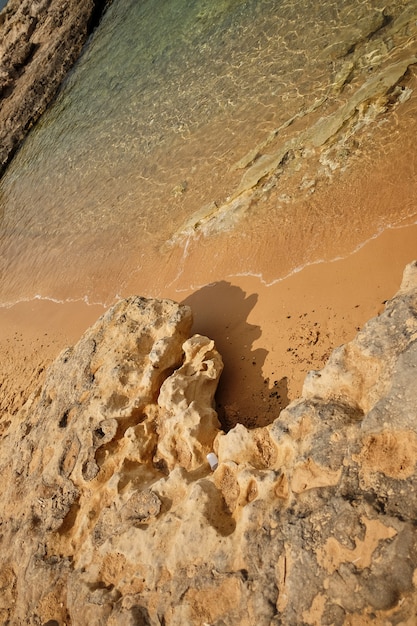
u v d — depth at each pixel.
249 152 12.85
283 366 8.07
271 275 9.58
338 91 12.02
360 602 4.28
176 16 20.41
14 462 9.19
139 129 17.81
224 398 8.25
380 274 8.07
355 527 4.57
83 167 19.17
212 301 10.07
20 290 16.75
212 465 6.73
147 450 7.55
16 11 32.53
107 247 14.59
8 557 7.86
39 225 18.75
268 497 5.49
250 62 15.45
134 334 9.16
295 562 4.81
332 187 10.03
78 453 8.01
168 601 5.48
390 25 12.24
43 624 6.62
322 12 14.25
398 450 4.74
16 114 26.20
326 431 5.37
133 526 6.38
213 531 5.62
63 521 7.53
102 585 6.33
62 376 9.76
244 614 4.95
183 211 13.14
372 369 5.54
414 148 9.29
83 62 25.08
